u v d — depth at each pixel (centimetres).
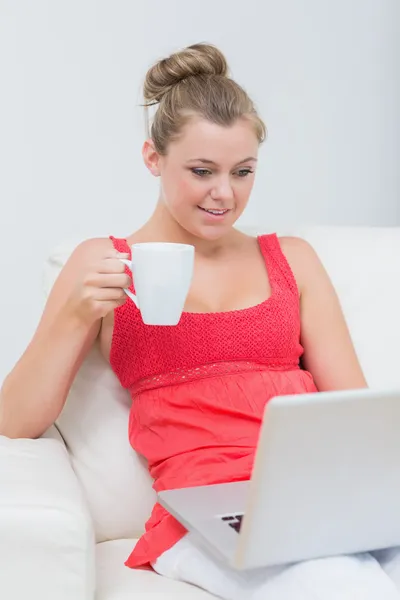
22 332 357
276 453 135
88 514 158
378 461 143
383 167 389
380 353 219
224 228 199
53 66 346
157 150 201
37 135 349
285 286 212
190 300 205
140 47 352
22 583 152
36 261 355
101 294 184
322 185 383
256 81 368
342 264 226
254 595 157
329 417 135
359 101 382
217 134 191
